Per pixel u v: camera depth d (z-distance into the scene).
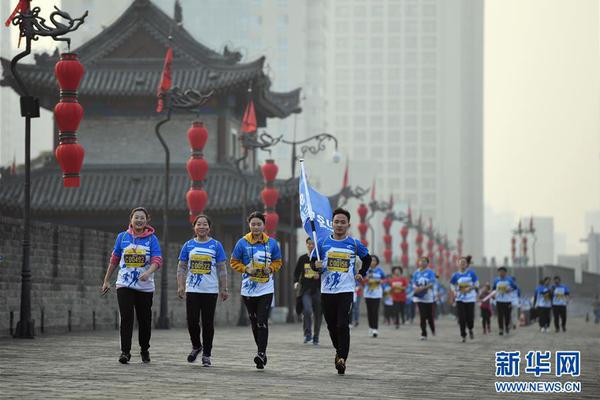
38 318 82.56
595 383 46.88
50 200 163.00
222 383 42.03
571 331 131.62
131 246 49.00
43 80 165.50
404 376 48.03
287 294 181.88
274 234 132.00
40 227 83.56
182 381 42.28
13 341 69.19
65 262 88.75
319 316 77.12
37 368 47.31
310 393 39.12
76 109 76.38
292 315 163.62
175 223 167.62
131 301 49.47
